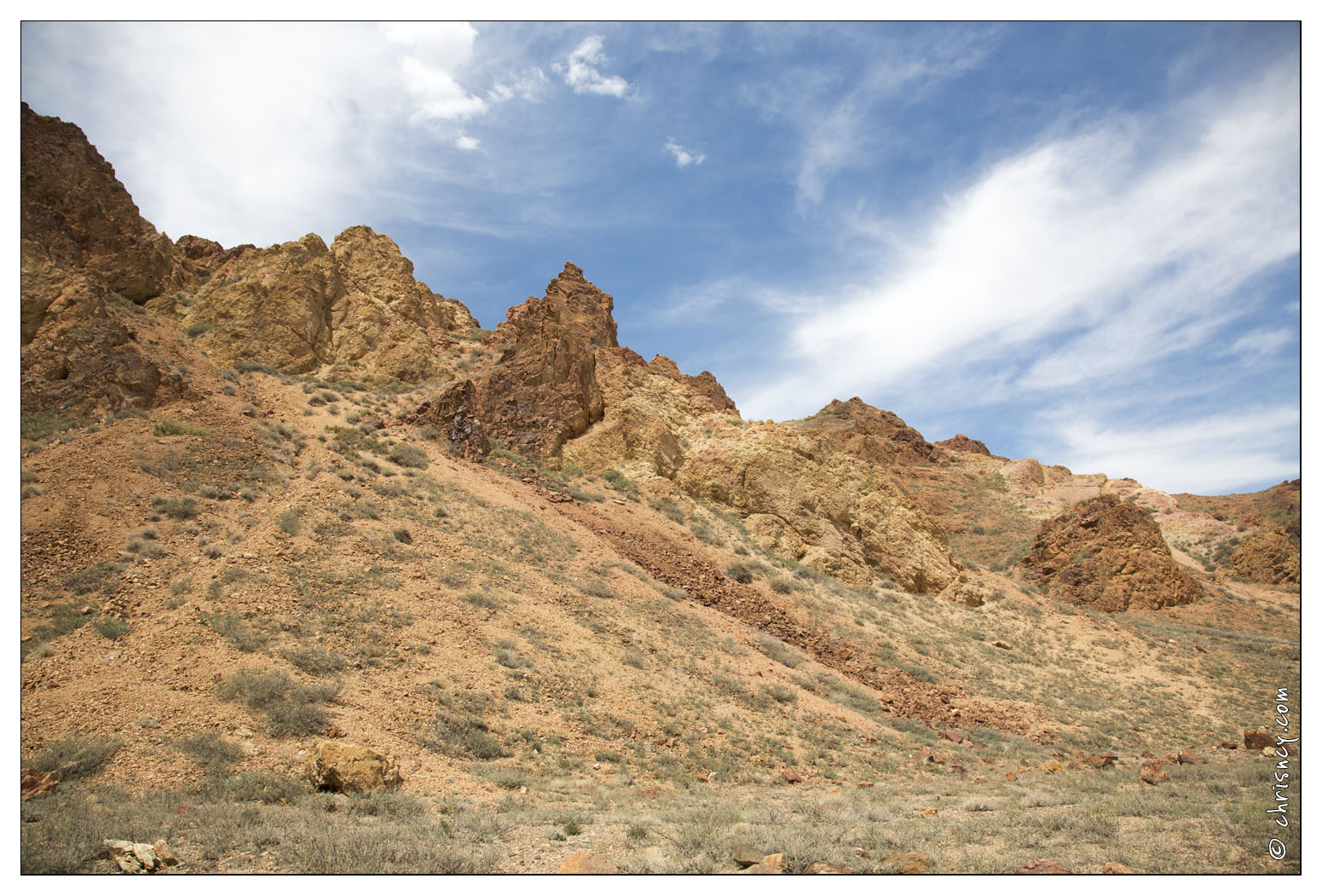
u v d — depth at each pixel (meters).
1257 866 9.09
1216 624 51.25
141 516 22.62
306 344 43.72
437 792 12.91
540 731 16.55
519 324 49.88
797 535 42.88
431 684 17.17
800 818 11.75
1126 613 52.75
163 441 27.56
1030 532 82.25
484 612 21.42
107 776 11.70
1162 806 12.41
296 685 15.28
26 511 21.02
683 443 50.00
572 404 44.81
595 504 37.50
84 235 40.28
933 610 39.97
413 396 42.34
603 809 12.56
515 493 33.94
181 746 12.75
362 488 27.92
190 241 51.47
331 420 35.62
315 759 12.70
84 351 30.31
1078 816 11.77
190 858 8.96
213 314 42.19
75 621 16.81
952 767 18.97
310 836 9.66
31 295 31.58
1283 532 69.06
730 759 17.19
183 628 16.61
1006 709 27.39
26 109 40.75
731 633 27.00
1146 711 30.23
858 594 38.91
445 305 63.03
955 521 88.06
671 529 37.72
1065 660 36.19
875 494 45.75
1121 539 57.78
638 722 18.05
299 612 18.61
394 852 9.28
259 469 27.94
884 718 23.36
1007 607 42.72
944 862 9.43
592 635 22.44
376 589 20.89
